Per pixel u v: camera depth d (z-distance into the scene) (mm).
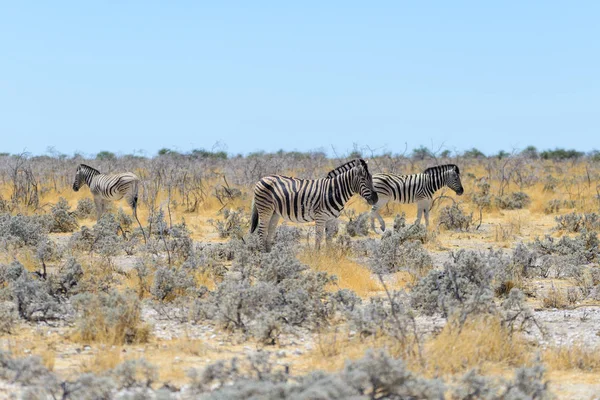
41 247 33625
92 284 27156
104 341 20828
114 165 96125
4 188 68188
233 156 126062
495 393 15758
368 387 15438
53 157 106750
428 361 18500
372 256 35156
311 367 18594
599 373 19188
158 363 18828
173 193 65562
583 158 137750
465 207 62500
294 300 23625
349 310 23281
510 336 20547
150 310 25328
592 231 45000
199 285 28703
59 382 16547
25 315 23281
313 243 41844
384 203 48469
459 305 22625
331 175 35250
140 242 41406
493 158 128000
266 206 35688
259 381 15156
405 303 25469
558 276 33562
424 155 122250
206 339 21641
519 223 51469
